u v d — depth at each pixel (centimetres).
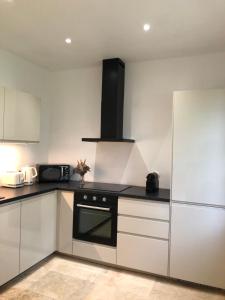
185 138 237
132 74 324
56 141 369
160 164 311
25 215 250
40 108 322
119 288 240
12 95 270
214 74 286
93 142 345
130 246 263
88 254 283
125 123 328
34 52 295
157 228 252
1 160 295
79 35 246
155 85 313
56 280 250
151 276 262
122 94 321
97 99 343
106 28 230
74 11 202
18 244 242
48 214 285
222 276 229
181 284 249
